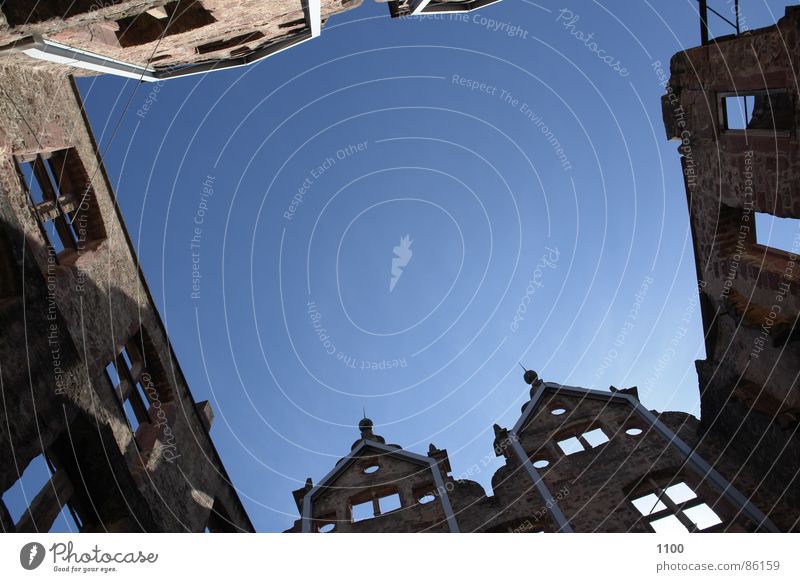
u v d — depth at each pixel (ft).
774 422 44.73
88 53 40.40
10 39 33.19
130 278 55.01
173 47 46.19
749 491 47.75
